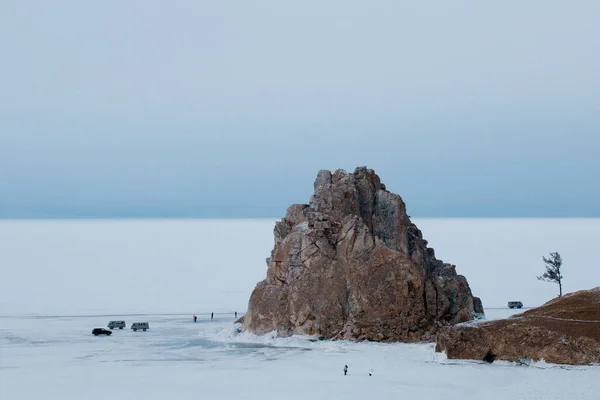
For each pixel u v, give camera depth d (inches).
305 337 5132.9
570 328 4160.9
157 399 3339.1
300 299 5241.1
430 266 5703.7
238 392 3467.0
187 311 7003.0
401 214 5703.7
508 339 4158.5
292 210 5861.2
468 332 4269.2
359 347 4773.6
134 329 5669.3
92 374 3929.6
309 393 3425.2
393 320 5103.3
